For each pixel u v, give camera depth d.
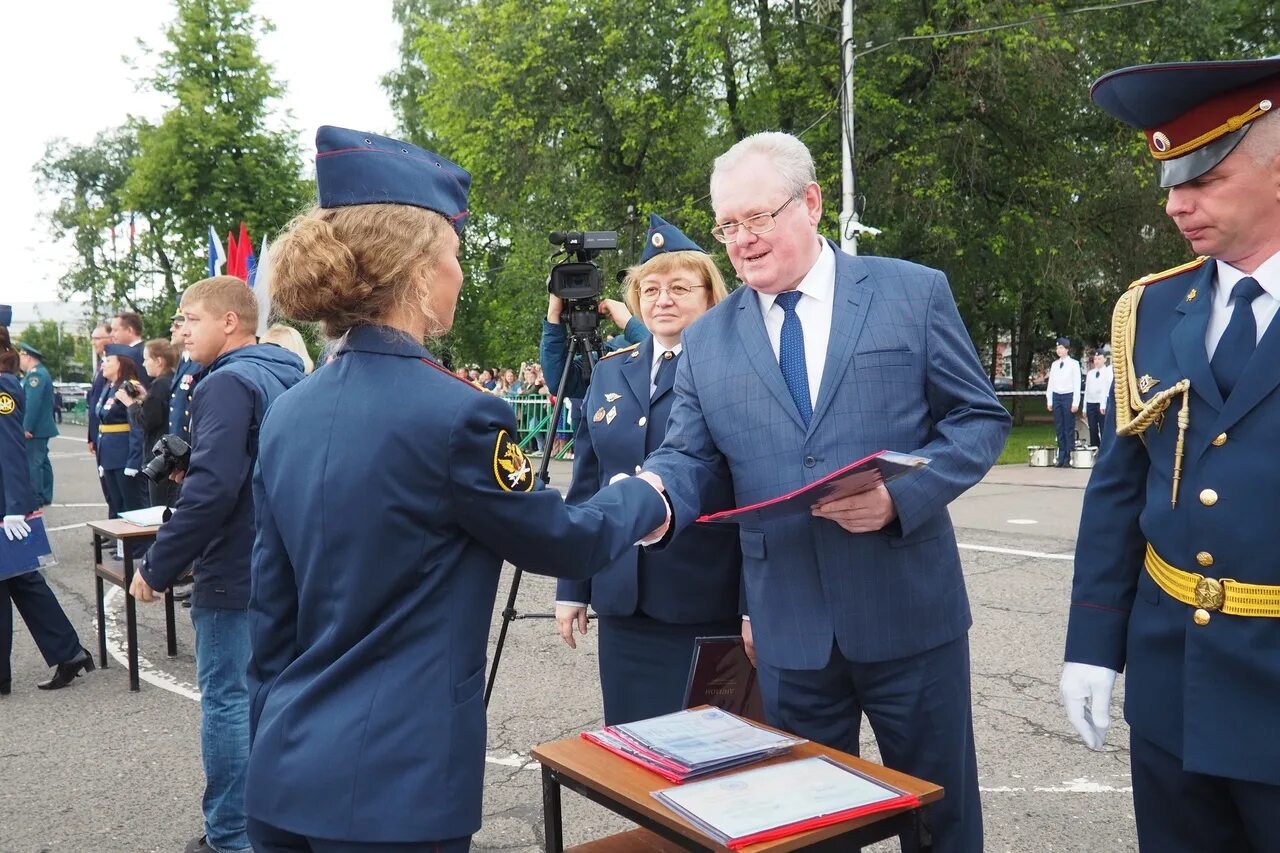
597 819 3.38
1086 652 1.99
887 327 2.18
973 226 18.23
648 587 2.85
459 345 30.91
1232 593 1.70
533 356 25.09
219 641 3.15
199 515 3.04
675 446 2.37
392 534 1.54
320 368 1.73
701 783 1.85
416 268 1.65
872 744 3.94
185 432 4.71
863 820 1.71
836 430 2.17
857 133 17.11
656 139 19.22
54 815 3.54
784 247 2.20
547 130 19.42
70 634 5.05
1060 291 19.08
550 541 1.64
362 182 1.65
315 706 1.55
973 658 4.88
